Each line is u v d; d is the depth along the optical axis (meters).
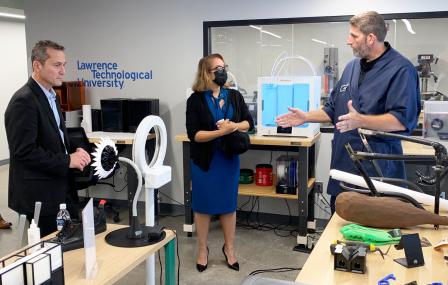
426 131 2.93
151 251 1.78
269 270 3.23
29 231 1.67
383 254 1.46
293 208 4.24
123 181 4.75
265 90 3.62
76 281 1.50
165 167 2.00
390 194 1.77
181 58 4.39
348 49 4.00
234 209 3.13
